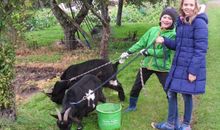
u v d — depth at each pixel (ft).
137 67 17.60
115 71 13.03
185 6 9.27
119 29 32.04
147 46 11.22
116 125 10.73
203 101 13.03
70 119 10.17
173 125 10.55
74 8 26.71
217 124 11.20
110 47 23.72
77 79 12.84
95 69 12.98
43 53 22.74
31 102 13.52
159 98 13.33
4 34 10.05
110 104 11.07
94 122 11.41
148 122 11.36
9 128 10.02
